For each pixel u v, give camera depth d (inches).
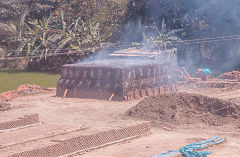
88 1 2306.8
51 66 2239.2
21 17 2149.4
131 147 735.7
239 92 1401.3
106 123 958.4
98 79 1347.2
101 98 1327.5
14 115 1087.6
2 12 2305.6
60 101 1311.5
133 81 1332.4
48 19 2181.3
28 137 807.1
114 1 2361.0
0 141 779.4
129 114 1024.2
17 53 2110.0
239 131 853.8
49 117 1058.7
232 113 947.3
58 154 677.9
